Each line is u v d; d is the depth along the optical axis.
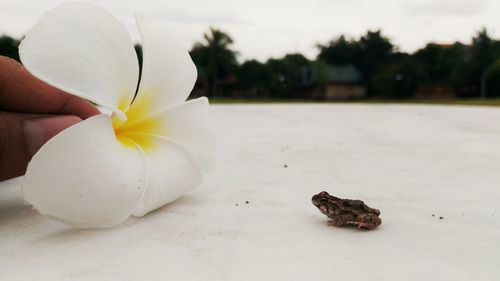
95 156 0.11
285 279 0.10
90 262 0.10
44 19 0.11
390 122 0.56
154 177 0.13
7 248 0.11
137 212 0.13
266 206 0.15
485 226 0.13
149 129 0.14
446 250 0.11
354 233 0.13
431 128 0.48
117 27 0.12
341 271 0.10
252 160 0.25
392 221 0.14
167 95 0.14
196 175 0.14
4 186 0.17
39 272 0.10
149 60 0.13
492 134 0.42
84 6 0.11
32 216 0.13
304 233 0.13
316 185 0.19
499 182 0.20
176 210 0.15
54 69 0.10
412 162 0.25
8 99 0.12
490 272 0.10
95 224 0.11
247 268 0.10
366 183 0.19
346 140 0.36
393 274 0.10
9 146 0.11
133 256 0.11
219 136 0.39
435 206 0.16
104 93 0.11
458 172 0.22
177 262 0.10
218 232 0.12
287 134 0.41
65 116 0.13
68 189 0.11
